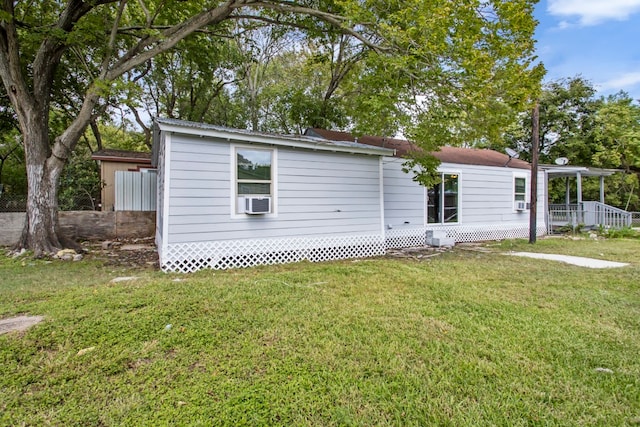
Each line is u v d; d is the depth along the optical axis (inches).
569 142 746.2
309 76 692.7
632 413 76.0
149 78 581.0
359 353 101.8
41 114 285.3
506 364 96.1
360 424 71.6
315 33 404.2
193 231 225.6
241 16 350.3
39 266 236.4
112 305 141.3
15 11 312.7
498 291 172.1
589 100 758.5
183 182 222.2
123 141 834.2
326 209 279.6
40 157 282.7
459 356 100.5
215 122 677.3
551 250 331.0
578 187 539.2
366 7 271.0
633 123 706.2
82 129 290.7
